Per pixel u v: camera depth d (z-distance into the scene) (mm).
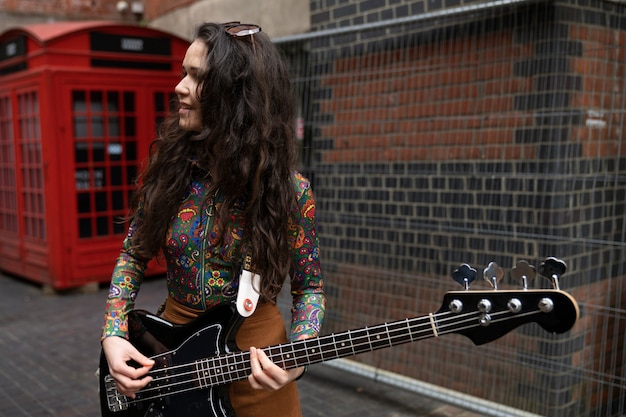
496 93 3400
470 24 3490
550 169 3182
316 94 4457
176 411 1646
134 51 6504
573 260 3238
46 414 3656
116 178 6602
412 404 3635
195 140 1602
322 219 4449
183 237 1637
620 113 3373
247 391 1677
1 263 7340
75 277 6391
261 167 1556
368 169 4133
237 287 1636
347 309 4309
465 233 3598
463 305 1465
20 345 4895
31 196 6605
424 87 3756
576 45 3182
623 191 3434
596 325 3354
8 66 6703
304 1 4973
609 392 3400
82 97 6312
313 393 3805
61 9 8992
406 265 3936
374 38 4023
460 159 3602
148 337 1673
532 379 3320
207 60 1549
